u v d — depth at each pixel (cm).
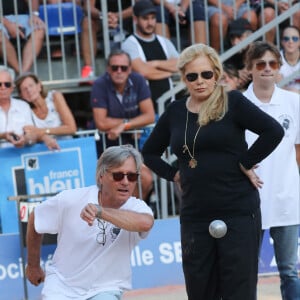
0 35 2525
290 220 1658
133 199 1324
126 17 2670
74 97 2842
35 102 2266
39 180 2206
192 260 1405
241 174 1372
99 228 1282
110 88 2339
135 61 2498
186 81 1385
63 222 1297
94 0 2633
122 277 1307
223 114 1359
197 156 1373
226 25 2689
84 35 2611
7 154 2198
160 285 2120
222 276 1391
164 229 2147
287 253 1672
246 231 1371
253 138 1614
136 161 1278
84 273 1284
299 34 2597
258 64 1636
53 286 1290
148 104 2359
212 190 1366
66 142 2223
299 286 1669
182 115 1402
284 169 1655
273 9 2695
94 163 2231
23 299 2016
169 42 2573
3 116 2217
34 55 2533
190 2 2608
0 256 2017
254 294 1404
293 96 1667
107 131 2338
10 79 2219
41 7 2591
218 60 1380
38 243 1361
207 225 1383
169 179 1472
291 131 1658
